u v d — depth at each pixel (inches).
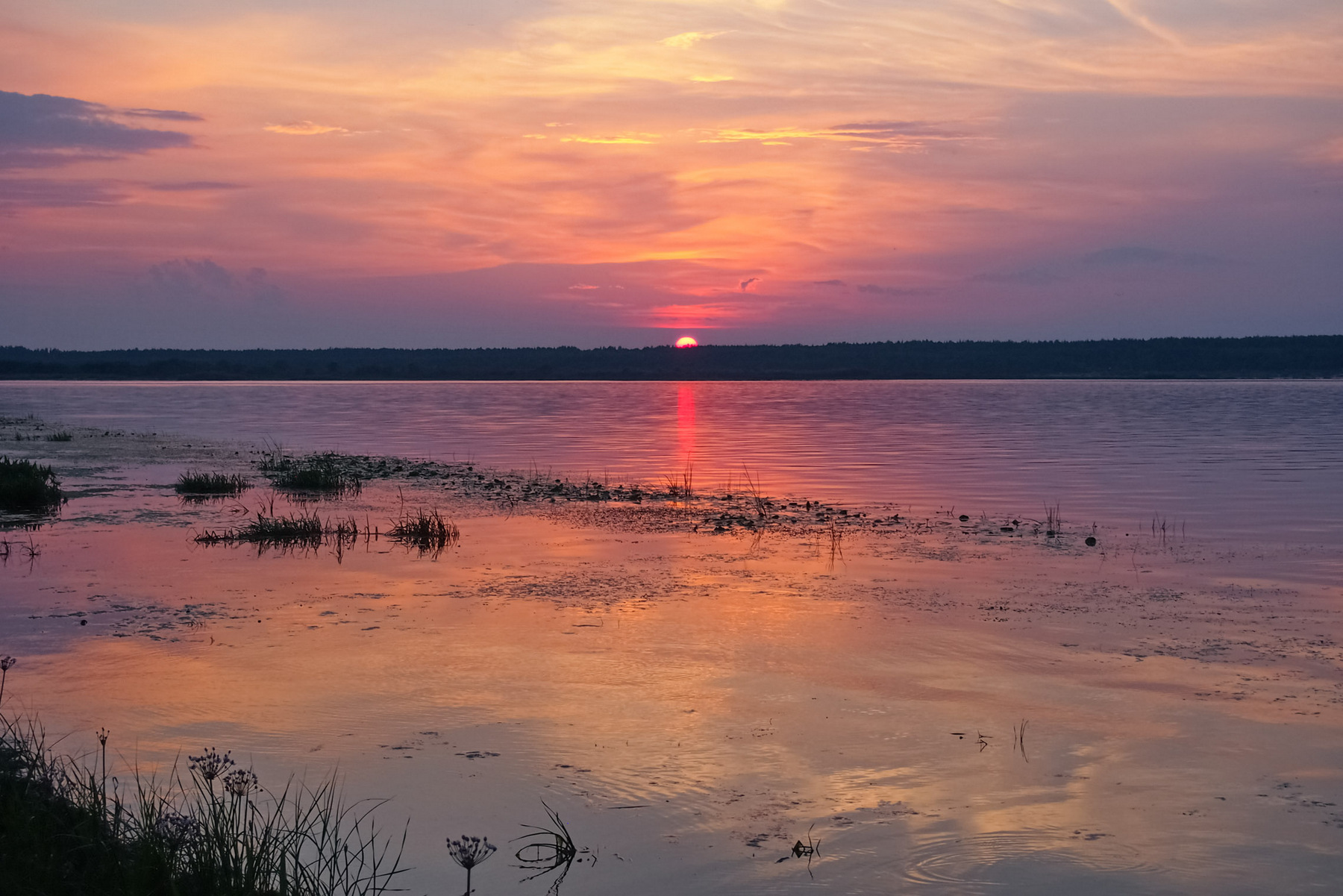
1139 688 364.5
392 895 225.6
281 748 304.7
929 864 241.1
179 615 460.1
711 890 228.8
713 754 304.3
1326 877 235.6
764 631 438.6
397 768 291.0
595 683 366.9
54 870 210.4
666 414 2532.0
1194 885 232.2
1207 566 589.6
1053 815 265.9
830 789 281.4
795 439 1658.5
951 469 1181.1
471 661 391.9
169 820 225.3
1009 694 358.0
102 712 331.9
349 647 409.7
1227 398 3508.9
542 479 1077.1
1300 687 365.4
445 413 2571.4
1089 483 1022.4
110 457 1280.8
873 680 373.1
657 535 703.1
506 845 248.1
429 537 681.6
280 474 1080.8
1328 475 1091.9
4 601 485.7
